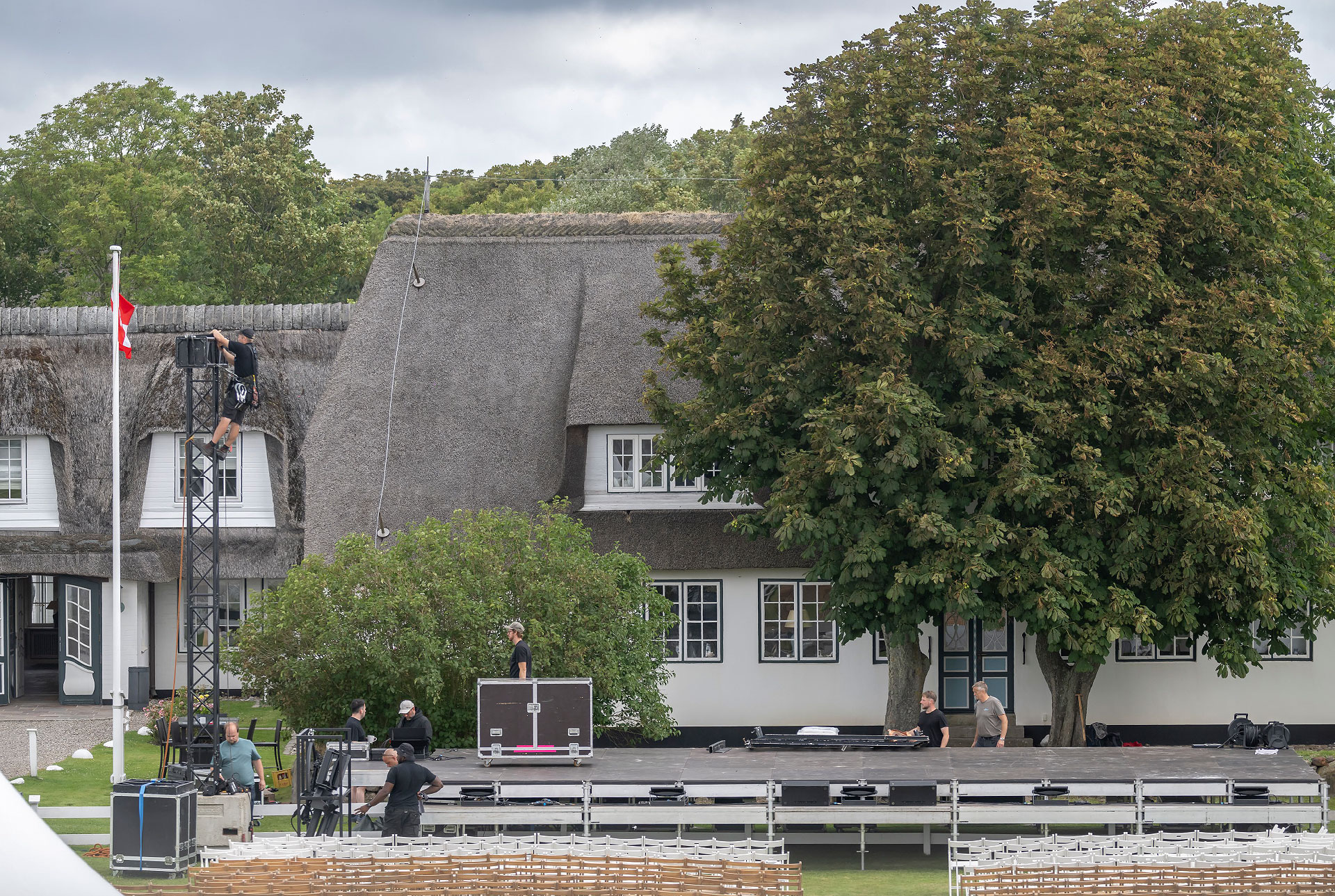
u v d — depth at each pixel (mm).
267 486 58781
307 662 39719
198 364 37656
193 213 95375
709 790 31359
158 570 57625
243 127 102062
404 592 39625
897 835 34656
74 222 92750
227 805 32094
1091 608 39781
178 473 58844
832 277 42938
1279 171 41312
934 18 41812
